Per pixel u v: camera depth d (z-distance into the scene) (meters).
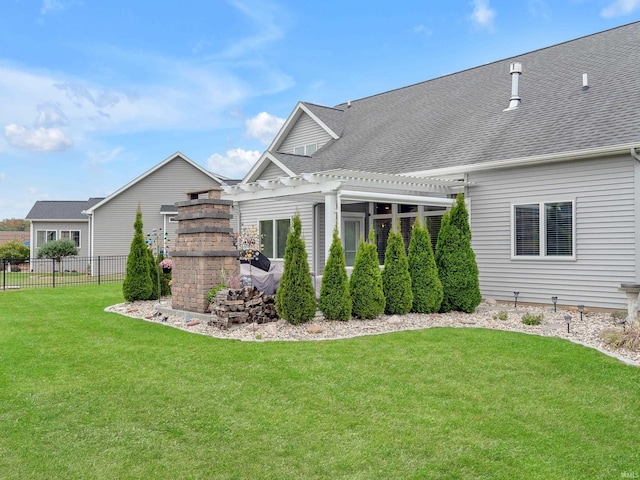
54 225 33.94
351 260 15.73
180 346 7.94
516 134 12.73
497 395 5.56
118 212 29.41
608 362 6.73
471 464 3.98
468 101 16.38
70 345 8.11
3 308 12.59
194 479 3.79
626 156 10.33
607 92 12.30
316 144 20.45
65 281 22.56
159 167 29.89
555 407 5.19
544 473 3.83
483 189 12.82
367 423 4.80
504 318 10.03
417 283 10.66
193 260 10.52
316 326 8.87
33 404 5.37
